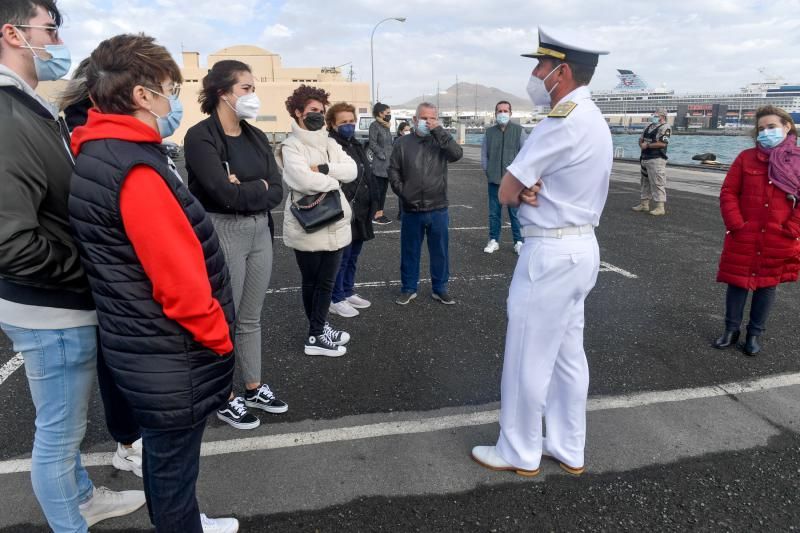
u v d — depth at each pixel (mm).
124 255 1421
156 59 1487
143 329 1463
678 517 2127
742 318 3902
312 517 2131
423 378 3291
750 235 3377
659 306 4500
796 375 3303
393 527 2080
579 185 2080
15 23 1538
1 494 2248
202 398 1562
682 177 13234
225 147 2512
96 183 1386
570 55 2070
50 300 1594
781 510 2160
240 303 2775
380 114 7766
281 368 3424
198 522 1705
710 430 2729
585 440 2645
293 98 3197
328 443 2631
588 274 2186
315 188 3133
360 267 5836
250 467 2443
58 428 1716
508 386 2338
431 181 4277
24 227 1450
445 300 4598
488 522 2107
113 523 2104
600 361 3486
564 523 2102
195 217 1536
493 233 6367
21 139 1456
